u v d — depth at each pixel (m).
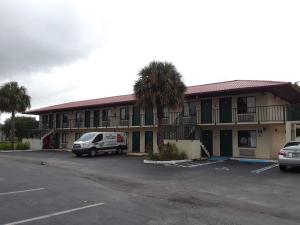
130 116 31.41
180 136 23.73
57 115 40.75
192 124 24.17
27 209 7.98
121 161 22.22
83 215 7.38
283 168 15.95
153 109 21.75
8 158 24.97
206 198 9.43
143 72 21.48
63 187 11.30
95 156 26.91
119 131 32.88
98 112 35.28
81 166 19.11
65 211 7.77
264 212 7.76
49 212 7.68
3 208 8.09
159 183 12.41
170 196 9.68
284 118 21.30
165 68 21.34
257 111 22.95
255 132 23.16
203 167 17.94
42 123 42.72
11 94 36.38
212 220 6.95
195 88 27.83
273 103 23.94
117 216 7.27
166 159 21.22
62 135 39.53
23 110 37.75
